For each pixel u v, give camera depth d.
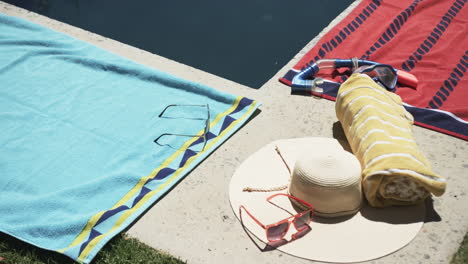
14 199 2.03
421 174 1.84
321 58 2.58
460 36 2.66
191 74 2.54
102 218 1.93
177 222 1.95
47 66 2.58
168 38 2.98
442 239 1.86
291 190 1.93
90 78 2.52
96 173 2.12
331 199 1.84
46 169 2.14
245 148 2.19
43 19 2.89
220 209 1.97
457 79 2.46
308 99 2.39
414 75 2.49
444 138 2.21
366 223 1.88
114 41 2.75
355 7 2.86
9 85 2.49
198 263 1.83
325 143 2.16
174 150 2.20
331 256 1.81
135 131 2.28
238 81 2.71
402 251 1.83
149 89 2.46
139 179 2.07
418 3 2.83
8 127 2.29
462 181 2.04
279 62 2.82
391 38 2.68
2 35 2.74
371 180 1.86
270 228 1.82
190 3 3.29
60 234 1.91
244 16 3.14
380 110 2.02
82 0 3.32
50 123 2.31
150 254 1.86
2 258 1.87
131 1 3.32
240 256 1.84
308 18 3.09
